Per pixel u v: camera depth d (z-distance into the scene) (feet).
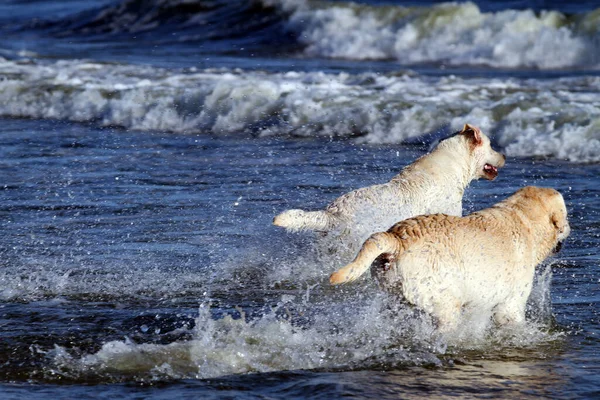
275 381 26.58
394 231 28.68
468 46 105.91
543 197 31.19
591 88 77.97
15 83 85.15
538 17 107.55
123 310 33.24
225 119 72.74
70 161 60.39
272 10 128.26
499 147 63.10
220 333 30.22
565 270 37.93
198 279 37.27
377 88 79.61
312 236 39.83
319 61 106.32
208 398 25.18
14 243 42.06
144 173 56.75
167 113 74.95
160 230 44.24
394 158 60.23
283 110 72.79
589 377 26.84
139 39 130.72
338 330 30.86
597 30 101.24
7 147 65.31
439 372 27.32
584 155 59.67
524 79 84.64
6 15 163.73
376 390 25.86
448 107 69.77
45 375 26.91
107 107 78.48
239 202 49.24
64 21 150.10
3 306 33.53
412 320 29.45
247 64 101.91
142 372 27.12
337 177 54.80
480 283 28.73
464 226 29.09
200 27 131.54
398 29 111.86
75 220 46.06
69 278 37.11
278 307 33.30
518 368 27.68
